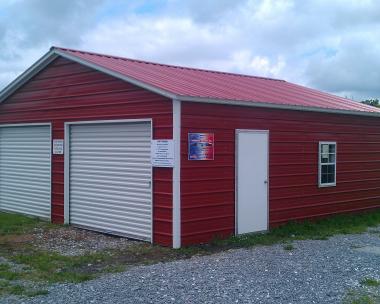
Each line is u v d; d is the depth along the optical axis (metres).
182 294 7.07
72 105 12.73
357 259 9.27
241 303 6.71
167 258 9.41
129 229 11.35
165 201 10.37
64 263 9.11
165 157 10.27
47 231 12.26
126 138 11.41
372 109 15.73
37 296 7.07
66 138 12.96
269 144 12.09
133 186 11.26
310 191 13.33
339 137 14.34
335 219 13.80
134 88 11.02
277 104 11.95
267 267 8.62
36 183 14.12
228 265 8.77
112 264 9.02
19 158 14.78
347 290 7.30
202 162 10.55
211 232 10.77
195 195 10.44
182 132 10.15
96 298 6.92
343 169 14.51
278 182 12.35
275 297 6.95
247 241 10.83
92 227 12.35
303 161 13.09
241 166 11.38
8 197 15.30
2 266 8.82
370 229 12.84
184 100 10.08
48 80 13.48
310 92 16.44
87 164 12.48
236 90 12.50
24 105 14.34
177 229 10.13
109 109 11.66
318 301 6.80
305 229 12.34
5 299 6.96
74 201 12.90
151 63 14.45
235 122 11.23
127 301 6.78
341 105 14.69
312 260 9.17
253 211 11.70
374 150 15.76
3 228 12.55
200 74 14.45
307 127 13.20
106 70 11.48
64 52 12.62
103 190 12.05
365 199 15.39
